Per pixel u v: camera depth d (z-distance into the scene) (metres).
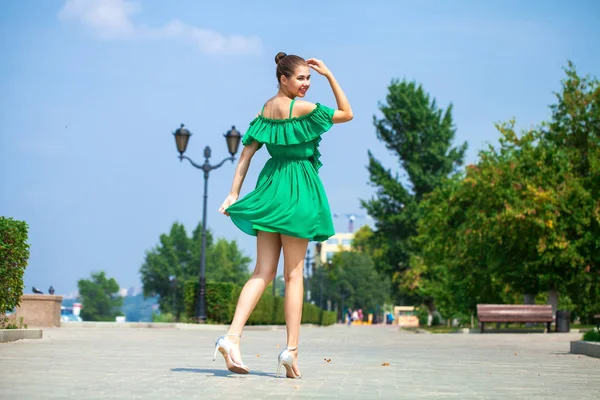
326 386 6.30
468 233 36.25
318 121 6.88
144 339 15.82
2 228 12.41
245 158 7.10
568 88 36.44
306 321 46.34
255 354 11.17
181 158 29.06
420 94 71.44
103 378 6.32
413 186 71.50
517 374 8.60
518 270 34.97
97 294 169.50
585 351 13.26
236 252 129.38
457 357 11.98
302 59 7.08
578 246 32.66
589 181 33.78
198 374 6.94
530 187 32.78
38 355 9.12
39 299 22.22
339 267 138.25
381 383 6.82
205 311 29.05
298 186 6.89
